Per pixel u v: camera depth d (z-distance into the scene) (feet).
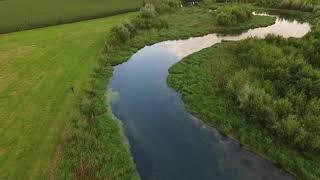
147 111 96.32
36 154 74.08
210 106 95.09
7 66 119.34
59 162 71.72
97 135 82.38
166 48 146.10
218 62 122.62
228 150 78.64
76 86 105.60
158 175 71.00
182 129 87.45
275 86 97.55
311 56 114.32
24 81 107.86
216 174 71.05
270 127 80.89
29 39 148.15
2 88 103.09
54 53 131.85
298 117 82.48
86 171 68.59
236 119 87.76
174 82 111.75
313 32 135.13
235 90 98.17
